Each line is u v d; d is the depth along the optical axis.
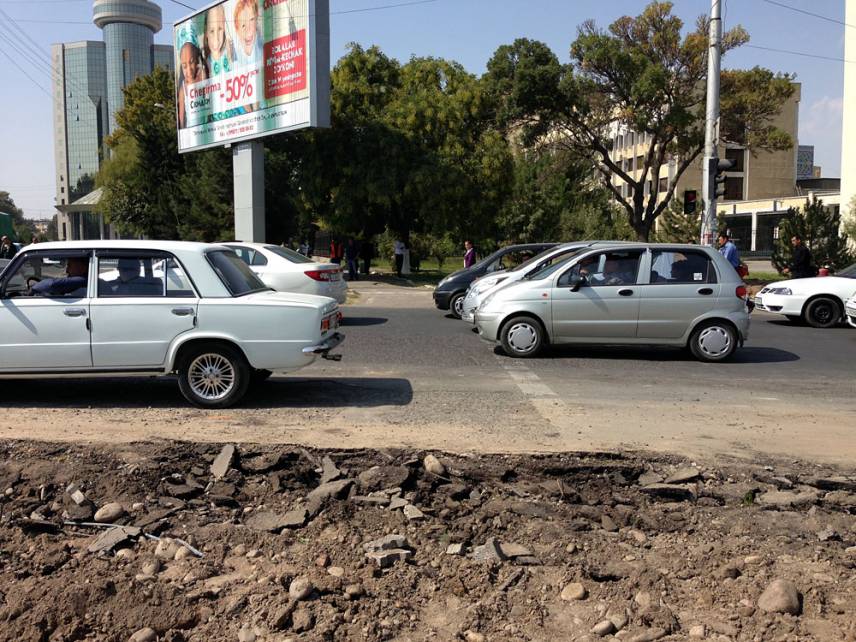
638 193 36.38
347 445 6.19
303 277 14.95
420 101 30.72
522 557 4.42
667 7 32.28
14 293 7.64
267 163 36.62
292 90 23.97
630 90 32.78
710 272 11.25
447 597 4.02
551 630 3.73
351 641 3.61
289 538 4.64
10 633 3.67
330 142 30.92
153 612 3.79
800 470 5.77
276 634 3.64
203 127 28.70
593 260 11.38
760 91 33.19
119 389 8.64
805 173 94.12
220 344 7.65
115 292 7.63
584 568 4.29
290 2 23.78
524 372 10.09
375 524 4.83
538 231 45.94
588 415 7.51
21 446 5.98
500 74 34.03
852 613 3.86
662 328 11.14
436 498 5.24
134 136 40.19
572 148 36.66
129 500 5.11
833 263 27.42
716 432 6.86
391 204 32.47
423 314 17.92
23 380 9.12
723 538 4.75
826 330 15.50
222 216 35.97
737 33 32.06
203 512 4.99
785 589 3.95
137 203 42.75
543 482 5.55
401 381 9.31
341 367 10.35
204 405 7.69
